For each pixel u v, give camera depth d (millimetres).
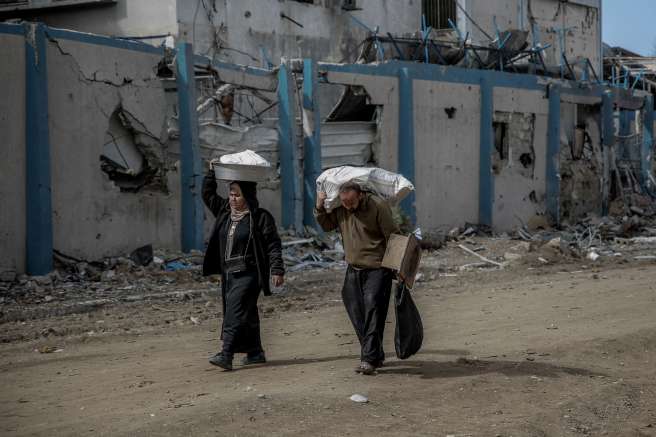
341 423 6504
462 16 35969
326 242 21406
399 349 8266
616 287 15562
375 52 26094
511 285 16891
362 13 32406
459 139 27203
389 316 12773
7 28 16000
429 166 26078
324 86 28906
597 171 33625
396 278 8422
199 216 19469
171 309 13961
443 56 27547
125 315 13352
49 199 16594
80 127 17375
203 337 11500
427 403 7199
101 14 26828
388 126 24719
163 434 6215
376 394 7371
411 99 25031
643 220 33344
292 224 21719
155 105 19000
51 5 26984
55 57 16797
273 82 21703
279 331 11891
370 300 8195
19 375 9141
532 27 39406
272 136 21750
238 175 8648
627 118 37781
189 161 19328
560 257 22000
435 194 26375
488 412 7000
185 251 19500
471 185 27797
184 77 19172
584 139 33156
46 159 16531
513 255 21859
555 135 30906
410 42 26469
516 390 7742
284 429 6328
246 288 8734
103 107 17812
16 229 16203
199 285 16453
